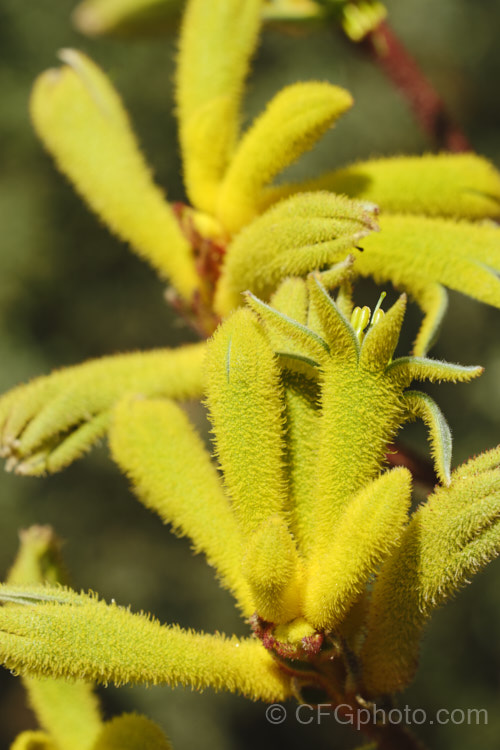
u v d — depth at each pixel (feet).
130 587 4.29
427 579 0.87
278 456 0.87
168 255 1.04
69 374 1.01
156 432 0.93
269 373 0.86
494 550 0.86
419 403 0.86
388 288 3.29
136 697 3.79
